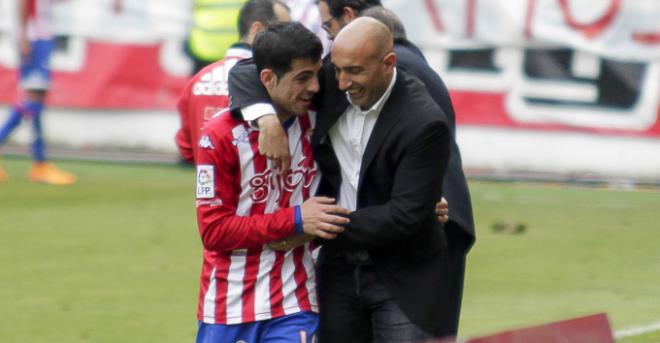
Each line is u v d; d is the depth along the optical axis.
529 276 30.08
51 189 43.03
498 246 33.72
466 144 47.34
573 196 42.12
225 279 16.50
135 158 50.00
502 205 40.19
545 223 37.03
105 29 51.41
